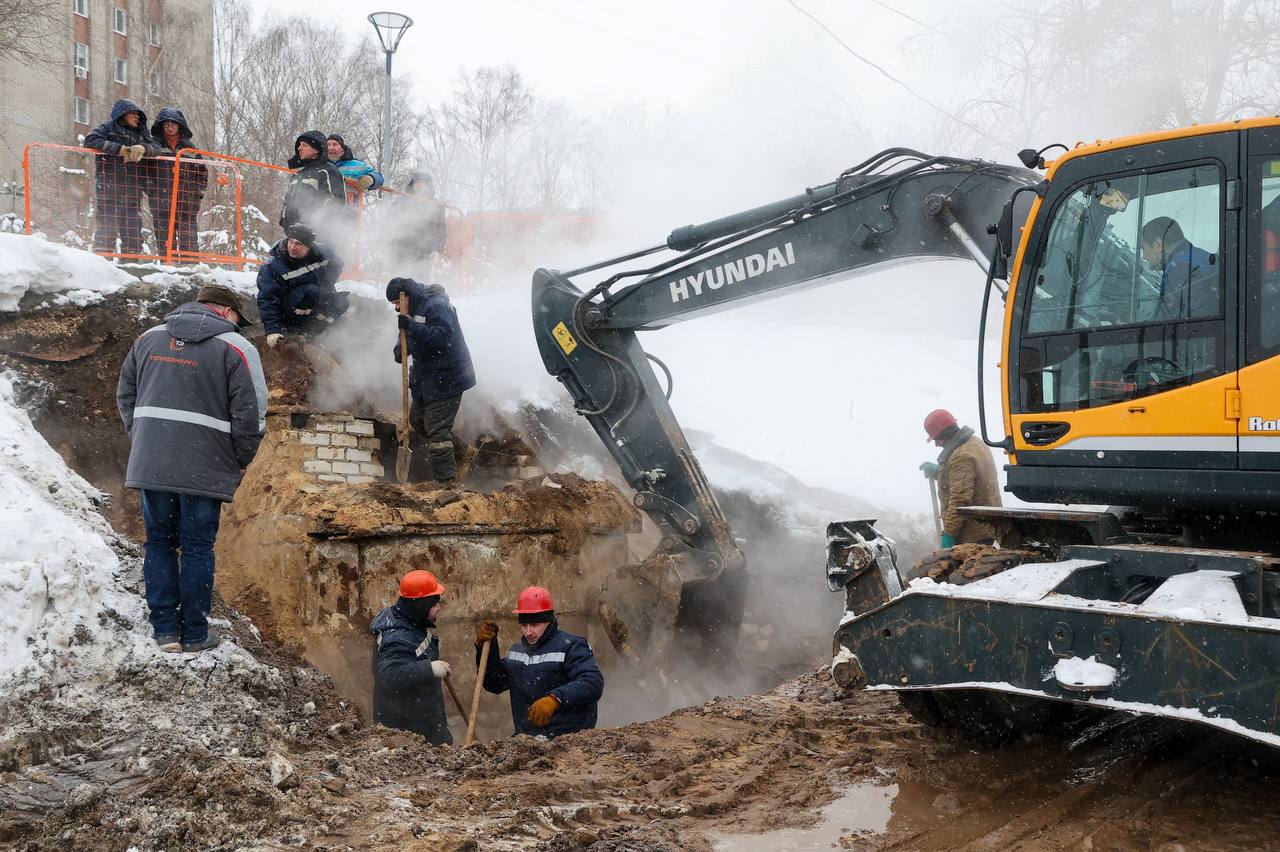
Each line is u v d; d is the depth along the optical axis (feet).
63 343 26.89
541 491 28.25
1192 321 14.57
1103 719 17.24
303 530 23.84
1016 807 13.38
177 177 32.76
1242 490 14.15
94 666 15.89
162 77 116.06
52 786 12.78
